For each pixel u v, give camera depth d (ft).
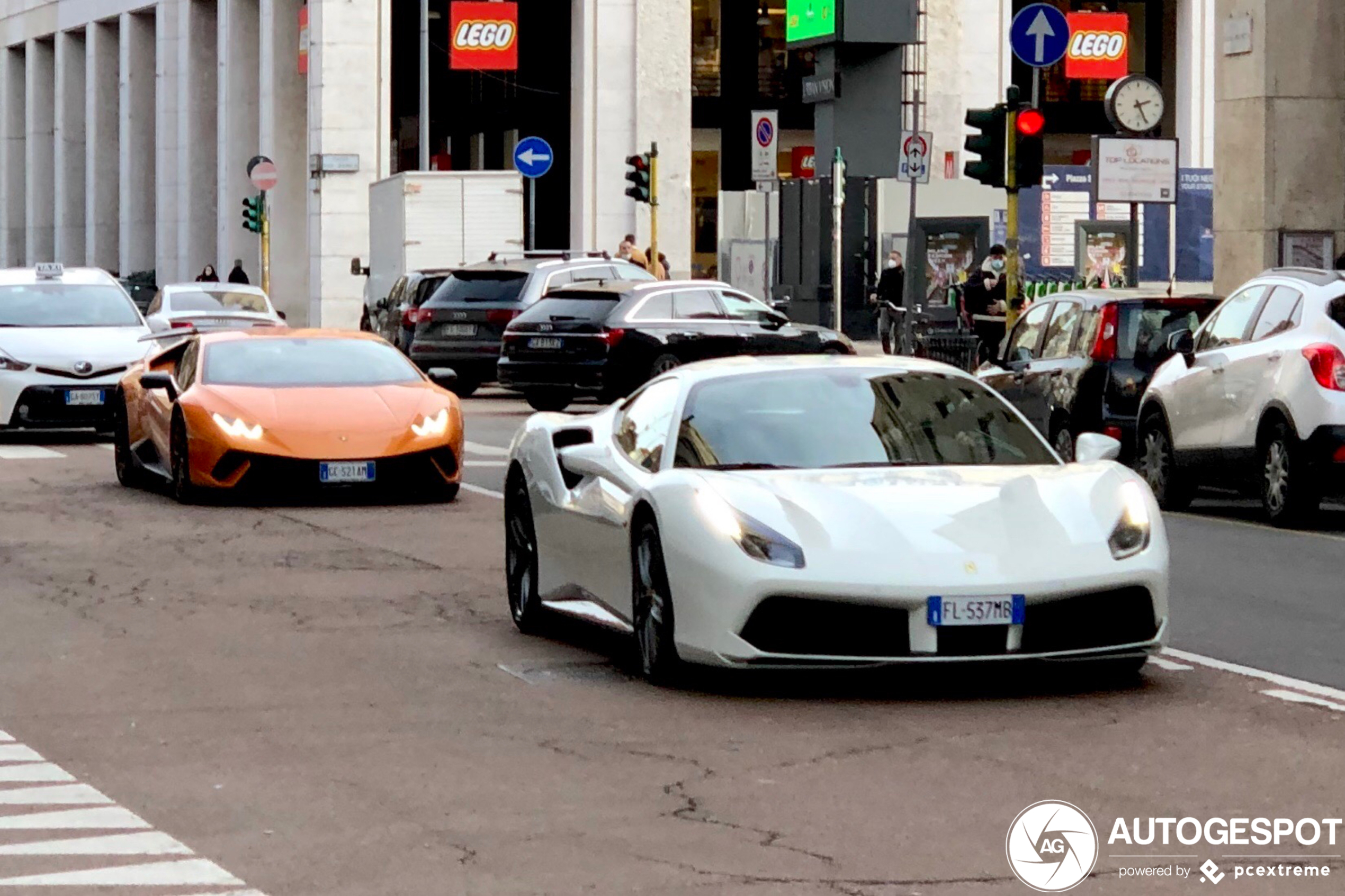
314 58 200.64
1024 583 31.99
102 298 91.76
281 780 27.61
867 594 31.76
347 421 63.05
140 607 44.11
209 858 23.59
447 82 229.04
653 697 33.40
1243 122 104.58
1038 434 36.88
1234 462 60.44
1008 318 91.76
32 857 23.68
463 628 41.16
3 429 86.69
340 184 199.93
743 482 33.88
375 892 22.09
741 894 21.83
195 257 250.37
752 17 201.98
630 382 104.68
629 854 23.56
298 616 42.73
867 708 32.32
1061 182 171.22
